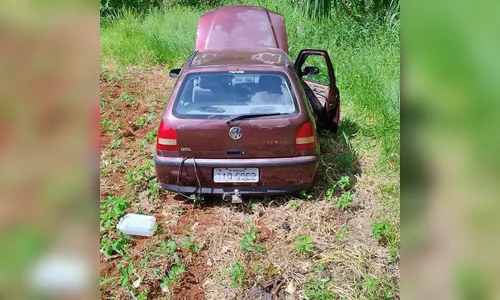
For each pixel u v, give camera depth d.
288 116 4.19
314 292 3.28
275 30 7.11
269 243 3.91
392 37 7.76
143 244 3.91
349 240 3.89
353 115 6.46
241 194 4.27
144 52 10.23
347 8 9.32
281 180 4.23
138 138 6.24
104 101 7.60
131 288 3.37
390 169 4.91
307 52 5.85
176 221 4.24
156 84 8.77
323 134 5.92
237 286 3.40
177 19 12.32
